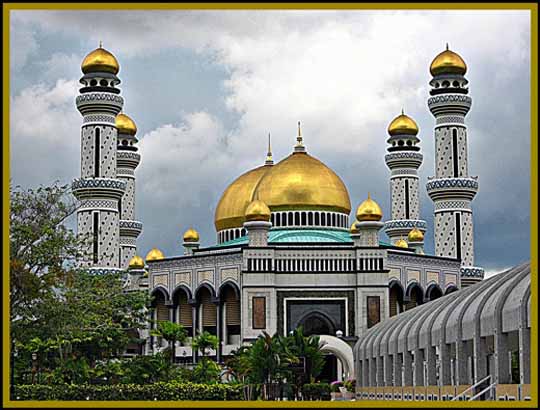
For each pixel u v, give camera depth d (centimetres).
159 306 12812
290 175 12850
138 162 15238
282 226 12694
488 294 5109
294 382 8662
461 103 13512
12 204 7119
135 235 15062
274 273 11694
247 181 13588
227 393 7306
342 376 11431
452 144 13500
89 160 12750
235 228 13350
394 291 12312
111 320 9188
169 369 8812
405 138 14638
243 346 10719
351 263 11806
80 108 12912
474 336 5081
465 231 13350
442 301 6731
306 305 11700
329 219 12775
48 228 7006
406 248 12838
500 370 4688
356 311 11694
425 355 6438
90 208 12538
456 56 13725
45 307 6912
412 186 14575
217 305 12112
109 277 9956
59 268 7075
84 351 9169
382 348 8338
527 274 4766
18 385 7375
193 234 13588
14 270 6575
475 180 13438
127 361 8762
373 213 11875
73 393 6931
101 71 12912
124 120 15238
